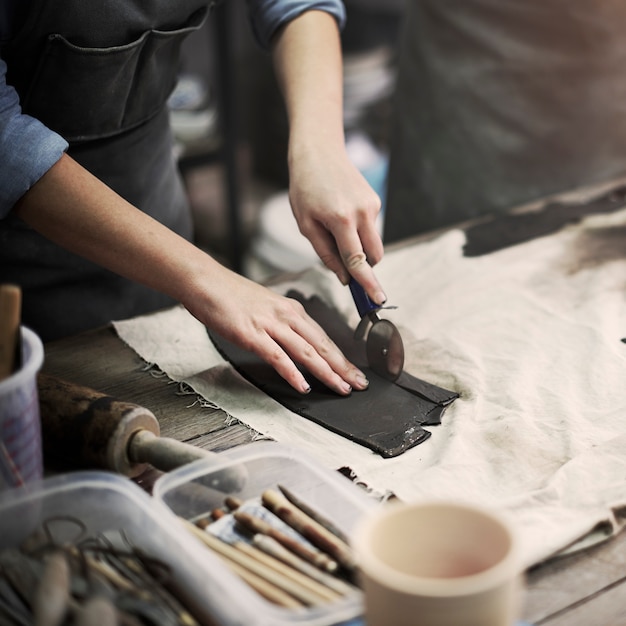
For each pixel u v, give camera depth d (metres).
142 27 1.29
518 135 2.01
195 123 2.47
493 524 0.67
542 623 0.80
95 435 0.96
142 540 0.82
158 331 1.33
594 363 1.21
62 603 0.68
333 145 1.34
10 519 0.83
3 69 1.11
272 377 1.20
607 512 0.91
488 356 1.26
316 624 0.71
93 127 1.36
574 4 1.85
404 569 0.69
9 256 1.45
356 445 1.06
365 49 3.01
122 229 1.12
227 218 2.65
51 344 1.31
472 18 1.95
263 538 0.81
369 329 1.24
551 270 1.48
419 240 1.60
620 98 1.96
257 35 1.57
